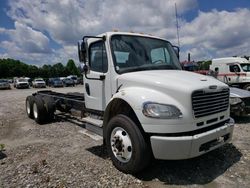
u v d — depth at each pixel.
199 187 3.82
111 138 4.48
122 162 4.28
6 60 100.25
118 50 4.98
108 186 3.85
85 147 5.76
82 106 6.76
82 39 5.28
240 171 4.34
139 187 3.81
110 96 4.96
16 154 5.39
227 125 4.36
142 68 4.98
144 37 5.47
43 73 100.81
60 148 5.73
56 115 9.68
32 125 8.38
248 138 6.34
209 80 4.39
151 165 4.49
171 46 5.88
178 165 4.61
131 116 4.35
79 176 4.19
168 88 3.90
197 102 3.86
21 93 28.56
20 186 3.89
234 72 19.06
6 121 9.29
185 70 5.48
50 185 3.90
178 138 3.69
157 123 3.77
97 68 5.34
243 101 8.20
